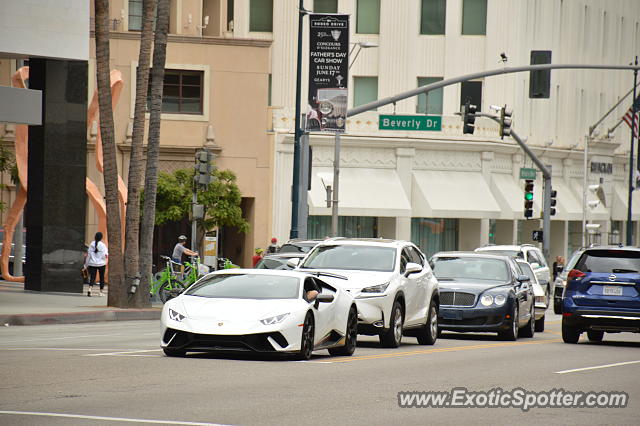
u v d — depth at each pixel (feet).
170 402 54.90
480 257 118.73
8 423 47.47
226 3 243.81
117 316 130.21
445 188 253.44
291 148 237.86
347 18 155.74
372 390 62.49
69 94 160.76
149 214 141.79
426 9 263.49
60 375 65.31
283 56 254.06
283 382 64.80
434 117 165.89
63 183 160.45
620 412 56.85
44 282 159.33
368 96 260.21
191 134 230.07
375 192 245.65
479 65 263.90
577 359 88.38
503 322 111.14
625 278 106.73
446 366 78.89
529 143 277.85
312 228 246.68
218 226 218.59
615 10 335.06
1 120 140.36
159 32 141.38
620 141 339.98
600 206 316.60
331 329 82.28
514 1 267.59
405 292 96.12
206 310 76.33
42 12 153.89
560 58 300.40
